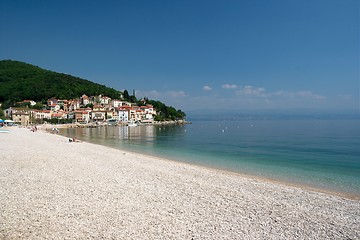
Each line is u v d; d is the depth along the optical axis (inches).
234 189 601.3
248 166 998.4
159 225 386.9
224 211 452.1
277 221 416.5
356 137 2279.8
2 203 462.9
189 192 560.7
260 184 664.4
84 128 5157.5
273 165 1021.2
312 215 447.5
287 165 1020.5
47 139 1820.9
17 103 7086.6
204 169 879.1
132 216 418.0
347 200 544.7
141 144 1898.4
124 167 824.3
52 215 415.2
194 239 348.2
